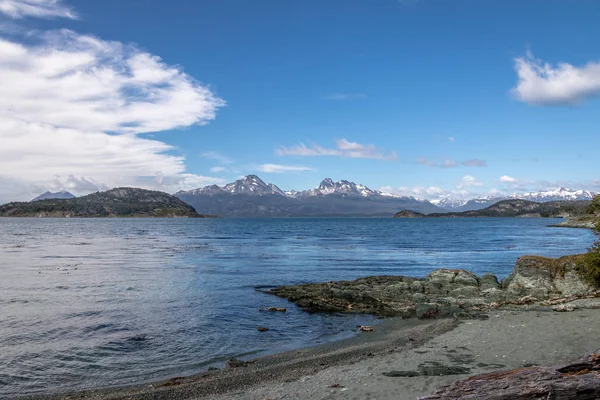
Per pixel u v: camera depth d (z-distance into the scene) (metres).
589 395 8.38
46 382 14.03
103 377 14.53
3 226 190.50
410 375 13.16
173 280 37.41
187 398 12.35
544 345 15.76
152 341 18.86
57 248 74.94
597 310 21.39
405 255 65.69
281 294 30.47
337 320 23.45
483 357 14.84
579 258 28.06
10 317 23.00
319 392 12.03
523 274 29.81
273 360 16.23
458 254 67.56
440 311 23.66
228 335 20.17
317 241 100.19
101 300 28.08
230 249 74.88
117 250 71.50
